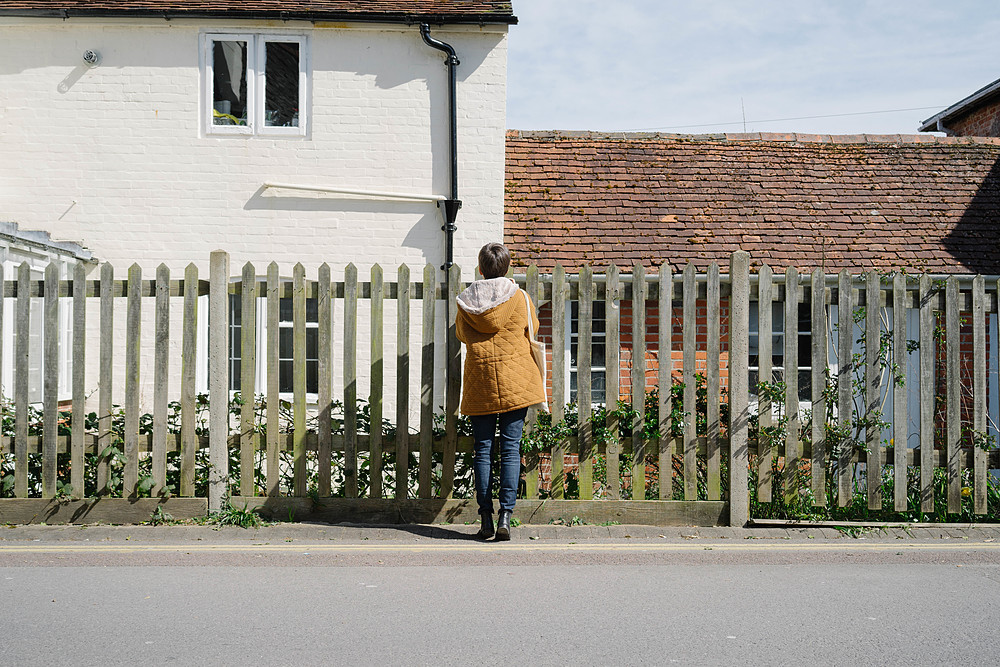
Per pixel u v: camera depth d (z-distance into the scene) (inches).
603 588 181.5
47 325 237.5
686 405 238.8
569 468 255.6
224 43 377.7
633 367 239.9
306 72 379.6
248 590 178.4
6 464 243.3
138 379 238.1
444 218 378.9
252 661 138.4
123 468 240.2
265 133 376.8
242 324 240.2
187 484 239.6
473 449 240.2
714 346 238.8
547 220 411.5
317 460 241.0
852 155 477.1
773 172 458.9
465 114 381.1
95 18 366.0
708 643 148.5
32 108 370.9
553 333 239.6
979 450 242.2
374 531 228.8
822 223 419.2
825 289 241.4
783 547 219.3
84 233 370.6
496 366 219.5
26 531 226.2
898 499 240.5
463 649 144.6
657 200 430.0
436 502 240.4
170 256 372.5
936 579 190.2
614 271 239.3
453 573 192.9
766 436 240.5
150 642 146.9
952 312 241.9
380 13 370.6
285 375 382.3
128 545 217.5
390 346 362.6
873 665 139.3
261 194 375.6
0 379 242.7
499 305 219.0
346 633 152.0
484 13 372.2
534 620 159.9
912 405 373.7
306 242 376.8
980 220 425.7
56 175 370.6
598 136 480.1
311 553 210.5
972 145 487.2
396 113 379.2
